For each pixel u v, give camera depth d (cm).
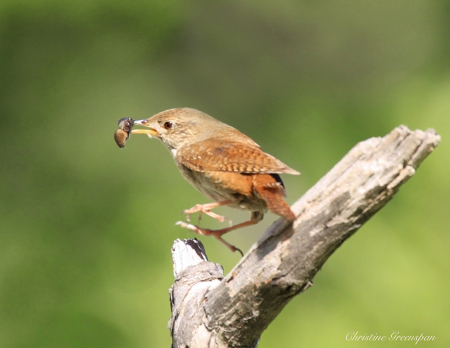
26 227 1336
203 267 616
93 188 1414
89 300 1207
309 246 463
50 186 1416
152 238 1306
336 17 1758
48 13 1593
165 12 1650
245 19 1720
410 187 1339
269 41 1708
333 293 1183
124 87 1595
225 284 505
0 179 1416
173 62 1652
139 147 1481
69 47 1609
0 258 1281
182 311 570
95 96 1560
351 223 452
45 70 1570
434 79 1631
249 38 1709
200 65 1661
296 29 1720
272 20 1717
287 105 1631
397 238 1255
